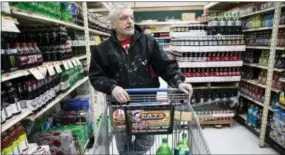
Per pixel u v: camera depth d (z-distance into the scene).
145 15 8.75
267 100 2.97
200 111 3.61
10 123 1.36
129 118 1.37
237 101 3.71
